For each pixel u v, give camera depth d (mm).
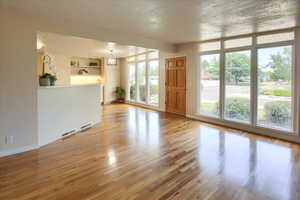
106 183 2430
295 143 3994
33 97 3516
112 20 3746
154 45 5742
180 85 6691
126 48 6504
